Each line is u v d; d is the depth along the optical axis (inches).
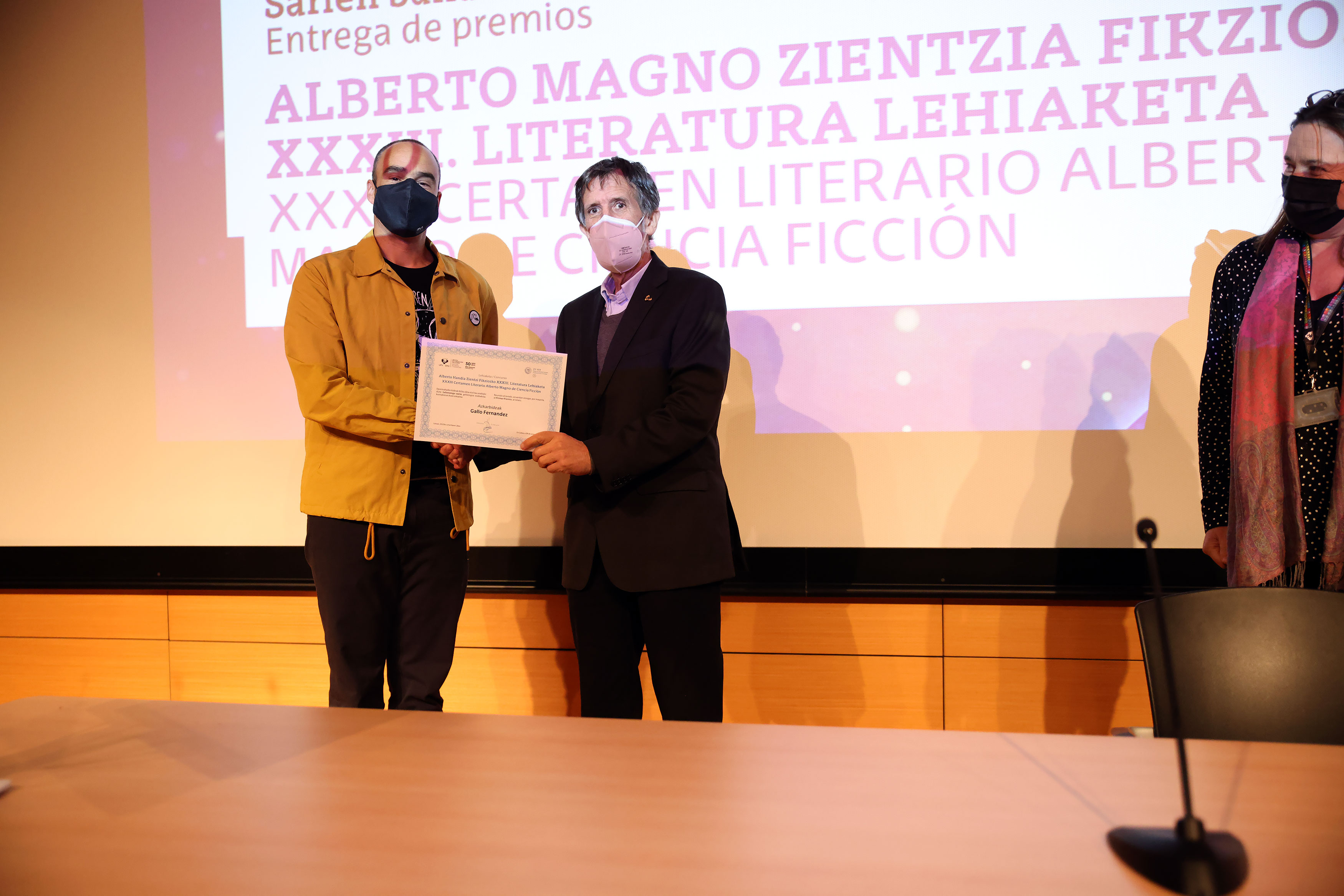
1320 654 46.9
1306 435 62.2
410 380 71.9
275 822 28.2
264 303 96.0
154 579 97.1
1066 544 84.1
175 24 97.0
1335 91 79.4
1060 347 84.0
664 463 66.1
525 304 92.3
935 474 86.0
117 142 98.1
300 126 95.3
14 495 100.4
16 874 24.7
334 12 94.6
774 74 87.7
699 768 33.2
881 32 85.9
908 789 30.9
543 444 66.6
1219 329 68.4
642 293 70.9
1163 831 26.4
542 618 93.0
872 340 86.8
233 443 96.6
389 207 71.1
